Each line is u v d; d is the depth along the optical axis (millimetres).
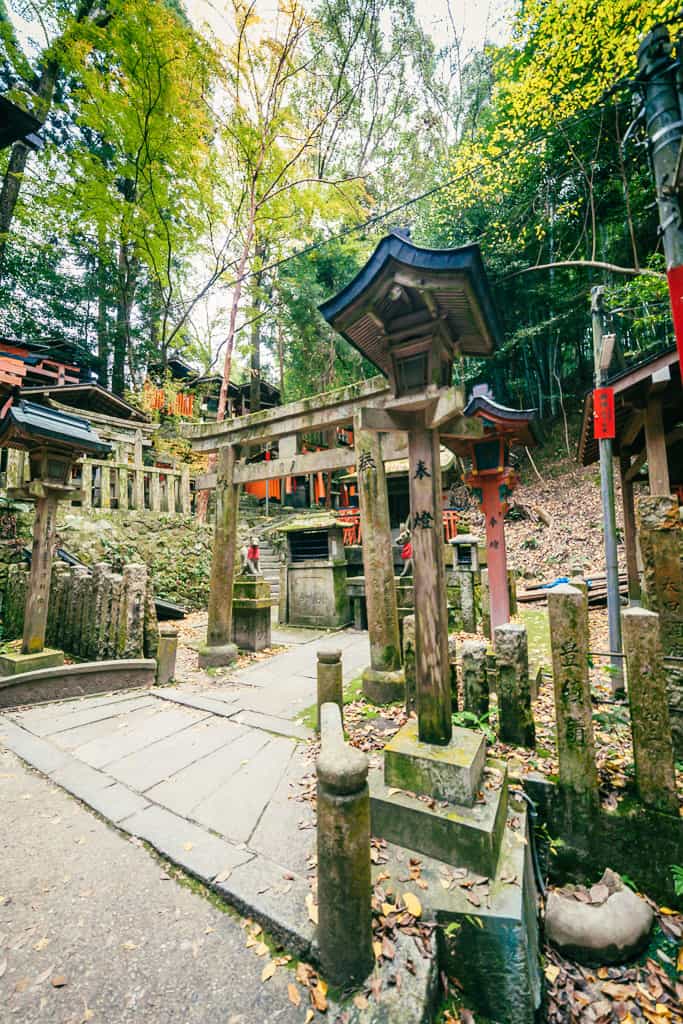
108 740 3799
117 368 20453
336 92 13289
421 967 1736
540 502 15719
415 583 2637
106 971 1748
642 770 2490
